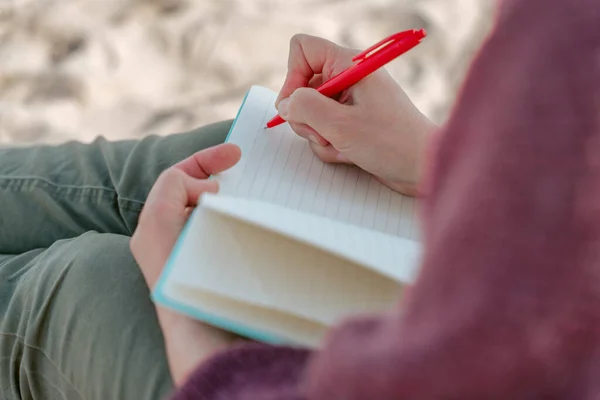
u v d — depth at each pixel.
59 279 0.56
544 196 0.25
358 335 0.30
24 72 1.10
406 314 0.28
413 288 0.28
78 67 1.12
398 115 0.60
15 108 1.07
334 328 0.32
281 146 0.63
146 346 0.51
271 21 1.21
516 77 0.27
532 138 0.25
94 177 0.75
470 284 0.26
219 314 0.43
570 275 0.25
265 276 0.43
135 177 0.73
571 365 0.26
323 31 1.21
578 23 0.27
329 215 0.58
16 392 0.61
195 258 0.44
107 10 1.19
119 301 0.54
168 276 0.43
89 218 0.74
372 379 0.28
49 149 0.78
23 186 0.74
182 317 0.48
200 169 0.57
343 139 0.60
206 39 1.18
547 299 0.25
